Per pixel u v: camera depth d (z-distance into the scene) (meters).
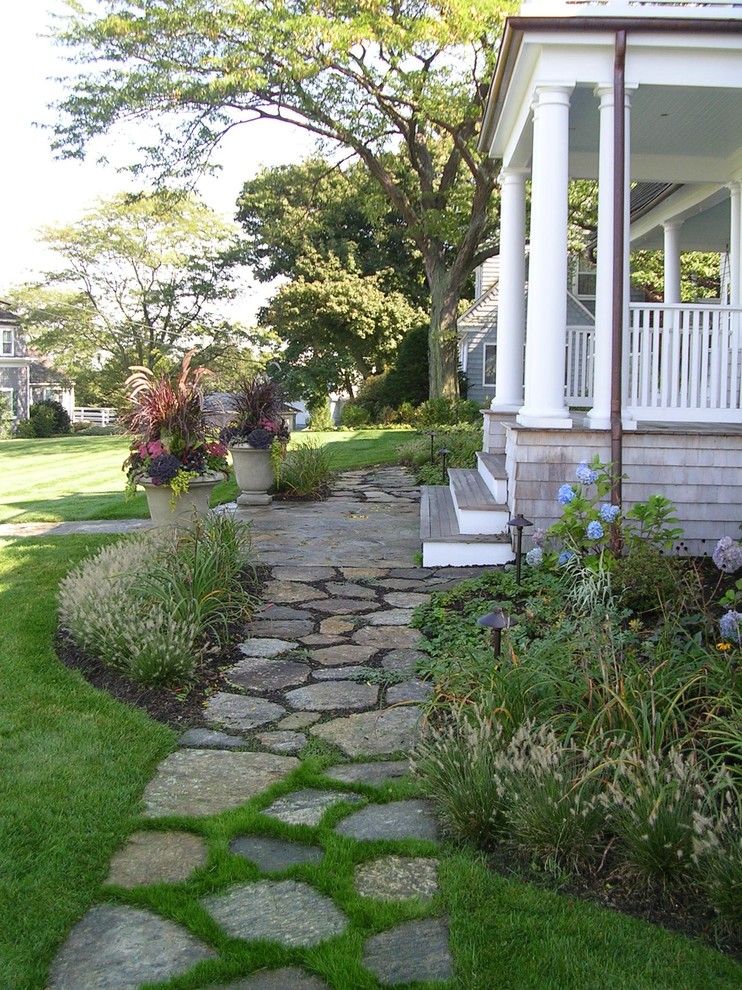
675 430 6.45
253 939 2.40
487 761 2.97
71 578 5.72
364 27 15.06
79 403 44.59
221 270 31.28
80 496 11.86
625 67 6.26
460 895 2.58
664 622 4.32
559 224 6.44
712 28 6.06
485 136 9.11
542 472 6.51
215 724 3.97
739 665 3.53
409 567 6.79
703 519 6.50
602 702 3.29
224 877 2.71
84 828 2.99
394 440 17.80
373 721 3.96
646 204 11.62
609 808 2.70
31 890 2.63
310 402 29.55
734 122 7.72
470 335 25.19
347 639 5.12
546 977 2.23
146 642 4.38
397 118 18.78
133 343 31.83
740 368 7.40
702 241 13.51
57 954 2.37
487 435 9.57
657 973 2.25
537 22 6.01
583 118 7.68
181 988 2.22
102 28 16.08
